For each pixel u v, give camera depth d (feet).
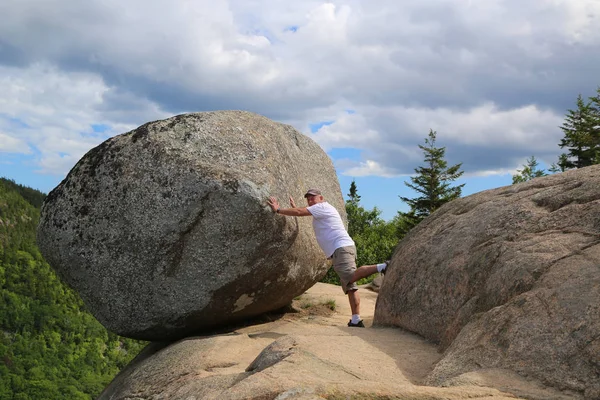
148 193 20.53
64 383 285.02
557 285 13.38
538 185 19.47
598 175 17.57
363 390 10.60
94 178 21.40
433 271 19.39
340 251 22.56
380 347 16.62
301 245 22.88
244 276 20.71
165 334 21.95
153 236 20.39
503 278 15.46
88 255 21.01
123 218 20.74
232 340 19.02
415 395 10.49
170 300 20.72
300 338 15.88
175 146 21.17
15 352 312.50
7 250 440.45
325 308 28.48
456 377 11.89
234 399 10.82
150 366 18.12
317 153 32.09
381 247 76.74
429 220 23.50
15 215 513.86
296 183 24.35
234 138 21.90
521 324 12.98
